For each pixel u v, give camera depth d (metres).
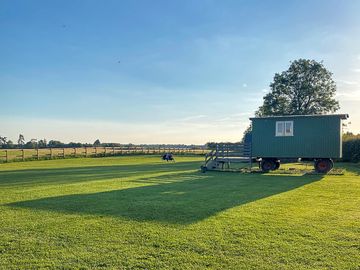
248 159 21.48
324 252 5.43
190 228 6.85
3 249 5.62
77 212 8.45
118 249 5.60
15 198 10.59
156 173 19.83
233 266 4.87
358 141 30.67
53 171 21.55
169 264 4.95
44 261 5.07
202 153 55.31
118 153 48.69
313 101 53.59
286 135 20.59
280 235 6.35
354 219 7.61
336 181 15.49
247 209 8.76
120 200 10.19
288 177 17.61
